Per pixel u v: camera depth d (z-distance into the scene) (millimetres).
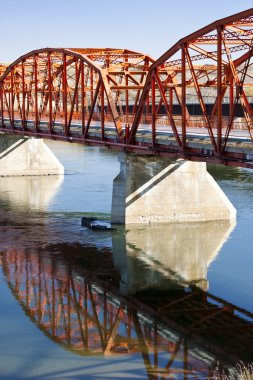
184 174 50438
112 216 50406
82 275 39469
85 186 72562
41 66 74188
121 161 49781
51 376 25234
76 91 57250
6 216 55969
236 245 45500
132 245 45812
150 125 56312
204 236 47812
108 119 64438
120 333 30078
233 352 27547
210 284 37781
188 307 34000
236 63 42938
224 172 81000
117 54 57156
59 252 44219
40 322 31453
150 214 49906
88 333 30047
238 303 34531
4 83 88250
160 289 37125
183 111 40781
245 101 33531
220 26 35094
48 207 59844
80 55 54906
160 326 31031
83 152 112000
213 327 30812
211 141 37906
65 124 59812
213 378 24609
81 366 26156
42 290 36594
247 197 62562
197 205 51031
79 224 52219
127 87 51000
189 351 27688
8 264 41406
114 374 25344
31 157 83375
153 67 43750
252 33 34219
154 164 49750
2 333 29969
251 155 34625
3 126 83812
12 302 34438
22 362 26625
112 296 35844
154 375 25219
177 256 43125
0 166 82500
